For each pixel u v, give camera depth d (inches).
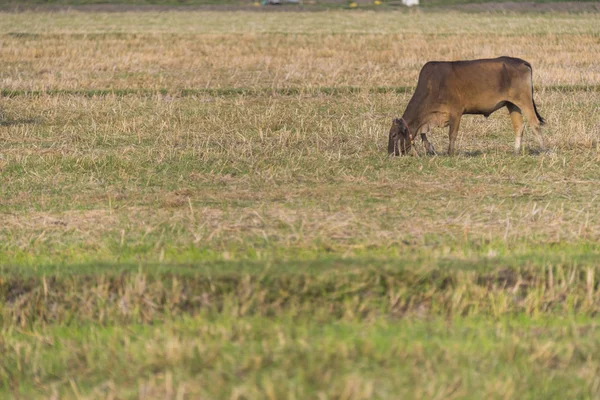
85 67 3358.8
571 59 3595.0
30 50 3836.1
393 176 1651.1
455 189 1553.9
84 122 2268.7
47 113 2383.1
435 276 1051.3
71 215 1401.3
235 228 1307.8
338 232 1280.8
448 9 7293.3
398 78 3083.2
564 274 1075.9
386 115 2375.7
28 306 1031.6
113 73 3211.1
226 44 4271.7
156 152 1882.4
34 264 1151.0
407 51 3902.6
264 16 6663.4
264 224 1330.0
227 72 3262.8
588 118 2300.7
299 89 2805.1
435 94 1760.6
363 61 3597.4
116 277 1057.5
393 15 6683.1
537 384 826.8
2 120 2282.2
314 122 2256.4
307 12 7160.4
